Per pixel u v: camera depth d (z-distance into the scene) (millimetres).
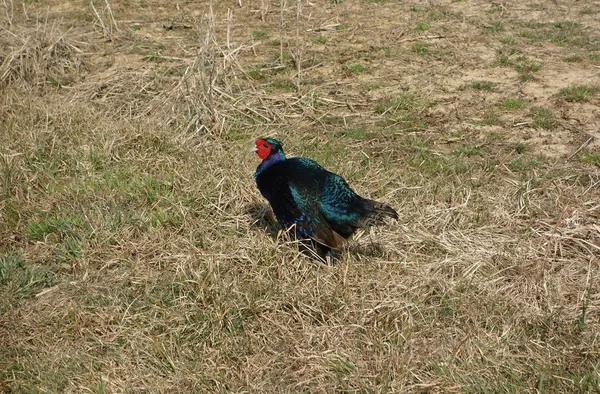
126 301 5879
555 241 6387
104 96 9828
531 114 9062
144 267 6312
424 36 11773
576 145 8305
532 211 6926
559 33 11523
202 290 5766
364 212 5961
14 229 6980
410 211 6977
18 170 7762
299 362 5219
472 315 5508
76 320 5652
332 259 6297
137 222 6902
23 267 6387
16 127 8609
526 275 5973
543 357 5102
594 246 6293
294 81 10258
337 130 8844
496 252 6270
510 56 10812
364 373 5051
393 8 13219
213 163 7902
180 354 5320
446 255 6309
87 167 7863
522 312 5555
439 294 5770
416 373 5031
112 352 5406
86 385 5102
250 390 4988
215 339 5477
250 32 12328
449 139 8555
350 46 11555
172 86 9805
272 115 9320
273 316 5641
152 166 7984
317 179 6027
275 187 6102
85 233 6758
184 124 8945
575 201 7039
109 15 13375
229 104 9344
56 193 7418
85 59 11375
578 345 5180
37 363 5289
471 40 11516
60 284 6109
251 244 6438
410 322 5410
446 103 9484
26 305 5906
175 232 6805
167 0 14234
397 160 8078
